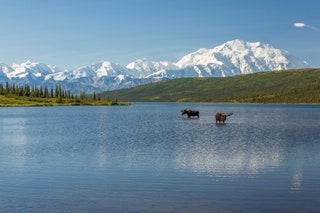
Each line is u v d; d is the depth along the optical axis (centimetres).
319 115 17450
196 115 15738
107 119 14575
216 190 3284
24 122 12638
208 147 5900
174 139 7100
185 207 2814
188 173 3966
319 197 3047
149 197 3086
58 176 3866
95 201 2978
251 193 3183
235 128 9738
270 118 14825
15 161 4725
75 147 5997
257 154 5153
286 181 3597
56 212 2711
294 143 6388
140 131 8938
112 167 4300
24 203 2931
